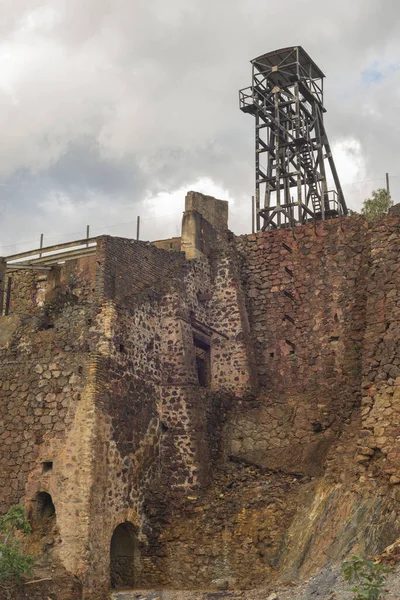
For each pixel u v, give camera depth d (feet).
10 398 80.79
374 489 69.97
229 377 94.53
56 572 71.26
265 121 139.44
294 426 87.71
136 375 83.35
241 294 98.43
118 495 76.89
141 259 89.35
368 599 49.34
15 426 79.51
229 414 91.66
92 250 91.61
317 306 94.99
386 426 73.77
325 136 141.38
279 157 134.00
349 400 86.38
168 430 85.61
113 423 78.23
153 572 77.20
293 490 79.97
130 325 84.33
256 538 74.74
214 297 98.37
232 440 89.51
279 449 86.74
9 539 71.15
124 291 85.51
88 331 82.28
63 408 77.56
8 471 78.23
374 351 79.46
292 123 137.59
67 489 74.18
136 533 78.59
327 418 86.63
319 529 70.49
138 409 82.43
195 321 93.25
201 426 86.02
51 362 79.92
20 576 69.62
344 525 68.59
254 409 91.40
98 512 73.77
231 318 96.68
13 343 87.35
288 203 126.72
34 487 76.13
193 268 95.76
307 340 94.17
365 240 94.79
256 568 72.79
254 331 97.71
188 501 81.25
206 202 104.06
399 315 79.97
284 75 138.82
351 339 91.35
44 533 74.08
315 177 135.44
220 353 95.91
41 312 91.30
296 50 137.69
